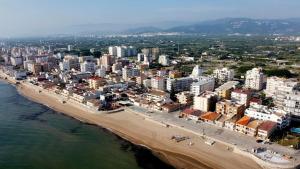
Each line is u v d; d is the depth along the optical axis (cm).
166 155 12456
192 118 16362
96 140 14300
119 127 15975
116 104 19775
